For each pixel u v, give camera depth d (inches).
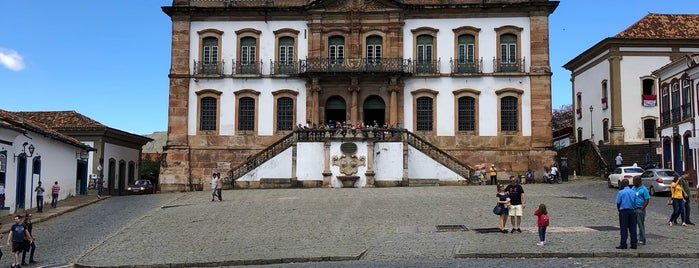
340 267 581.9
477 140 1691.7
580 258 598.9
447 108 1701.5
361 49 1715.1
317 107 1705.2
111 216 1069.8
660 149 1566.2
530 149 1675.7
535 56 1688.0
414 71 1708.9
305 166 1514.5
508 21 1702.8
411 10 1711.4
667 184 1198.3
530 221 850.8
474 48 1706.4
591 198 1149.1
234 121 1718.8
